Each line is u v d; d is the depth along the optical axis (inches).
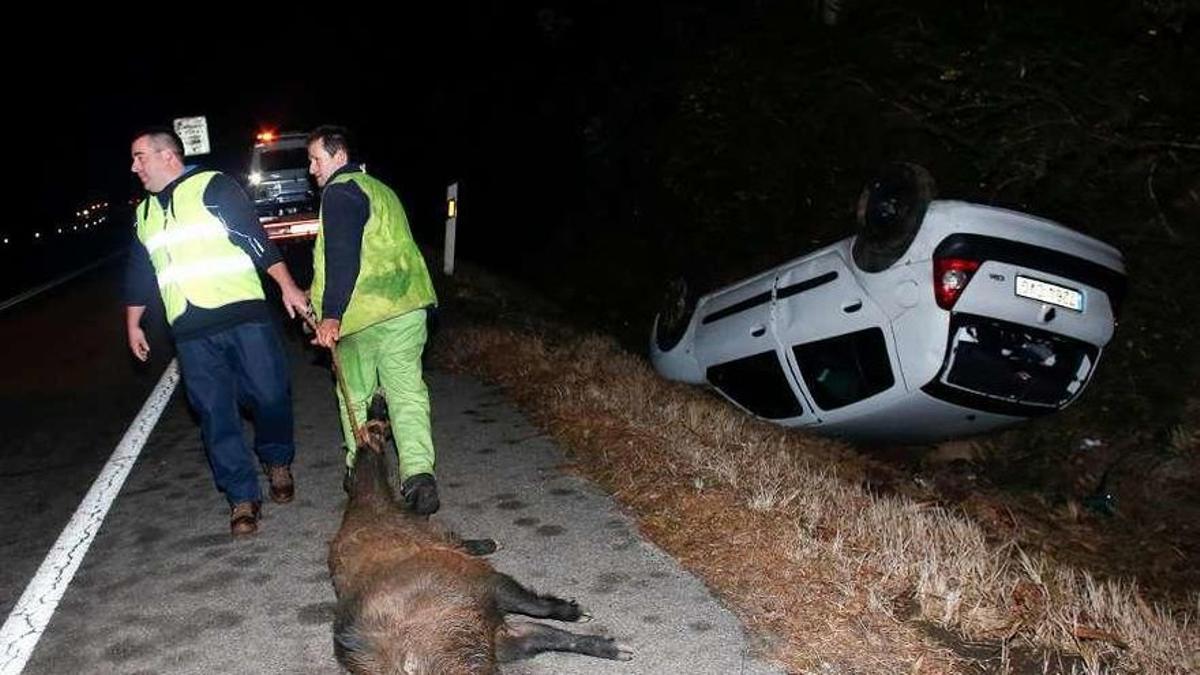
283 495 253.6
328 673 174.4
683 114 615.8
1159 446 358.3
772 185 576.1
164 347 497.0
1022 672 162.6
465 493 251.1
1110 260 309.1
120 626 194.5
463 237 1125.1
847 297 328.2
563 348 415.5
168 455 306.8
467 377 373.4
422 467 221.8
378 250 220.1
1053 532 323.3
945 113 417.7
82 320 631.8
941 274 295.6
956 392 309.4
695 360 402.0
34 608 204.4
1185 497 338.6
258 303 233.0
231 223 226.7
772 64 559.5
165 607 201.3
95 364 468.4
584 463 267.6
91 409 376.5
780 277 361.7
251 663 178.7
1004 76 388.5
